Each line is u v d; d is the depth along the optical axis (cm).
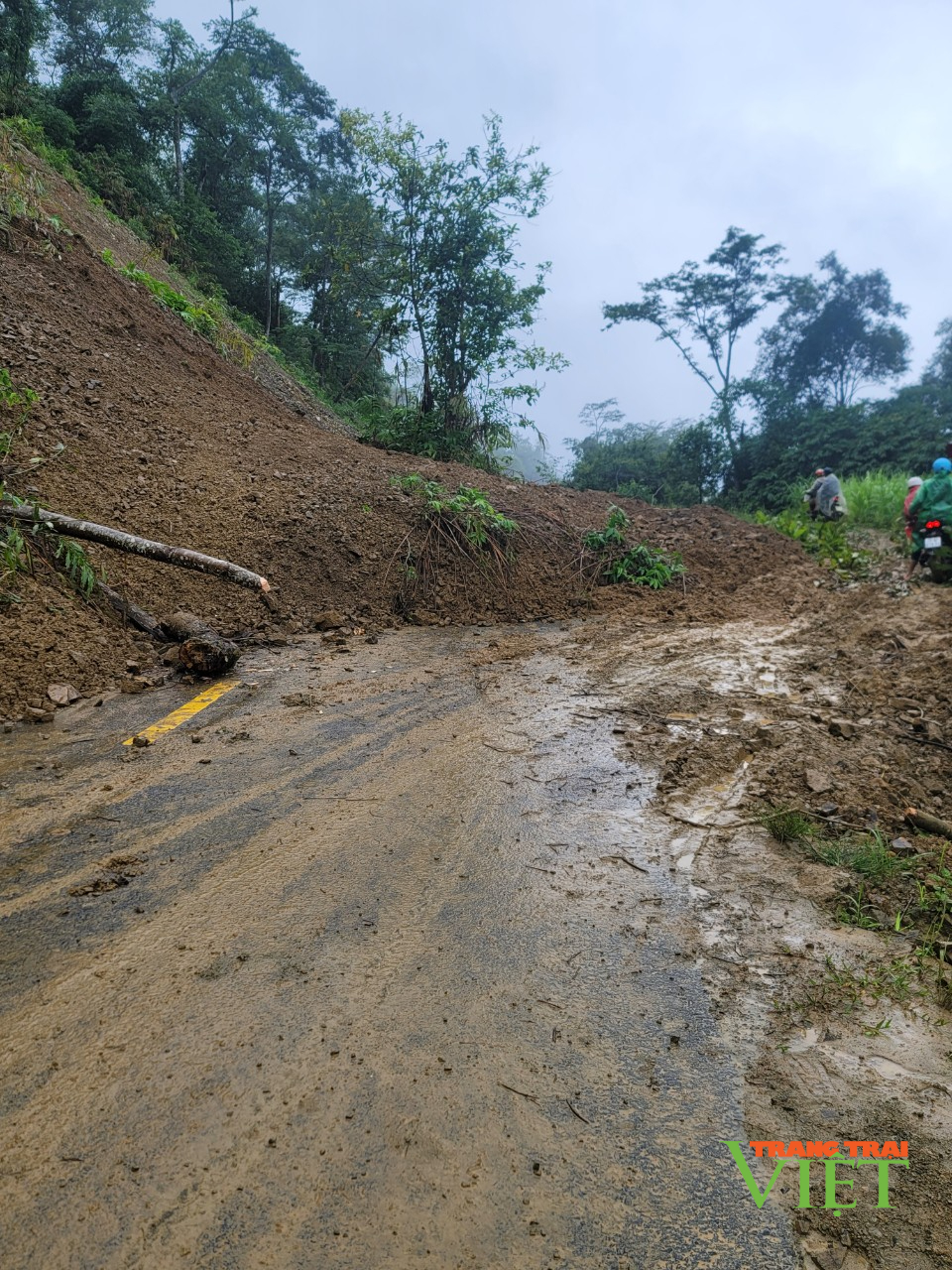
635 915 227
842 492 1285
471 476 923
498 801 300
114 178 1684
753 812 298
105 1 2364
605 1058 170
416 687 443
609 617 673
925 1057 175
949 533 798
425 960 202
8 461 528
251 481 689
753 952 212
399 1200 134
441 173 1205
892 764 352
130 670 430
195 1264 122
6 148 1045
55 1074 159
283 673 456
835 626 638
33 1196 133
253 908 222
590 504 989
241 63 2502
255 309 2502
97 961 196
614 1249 128
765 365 2898
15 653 396
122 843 256
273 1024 176
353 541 666
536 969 200
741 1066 170
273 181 2702
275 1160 141
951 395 2298
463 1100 156
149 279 1061
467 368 1266
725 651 551
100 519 538
